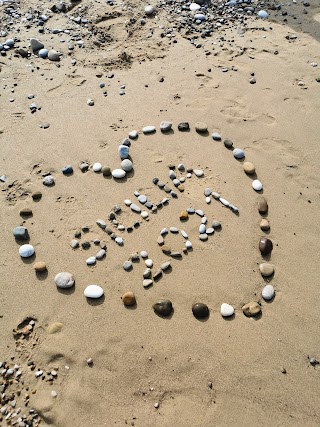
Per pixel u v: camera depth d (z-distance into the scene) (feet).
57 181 5.49
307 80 7.19
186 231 5.00
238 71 7.29
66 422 3.69
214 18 8.57
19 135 6.07
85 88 6.86
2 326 4.23
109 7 8.61
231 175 5.62
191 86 6.95
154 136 6.06
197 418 3.72
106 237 4.92
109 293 4.47
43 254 4.77
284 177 5.66
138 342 4.13
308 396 3.86
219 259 4.78
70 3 8.68
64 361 4.02
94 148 5.88
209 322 4.29
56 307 4.37
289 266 4.77
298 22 8.57
